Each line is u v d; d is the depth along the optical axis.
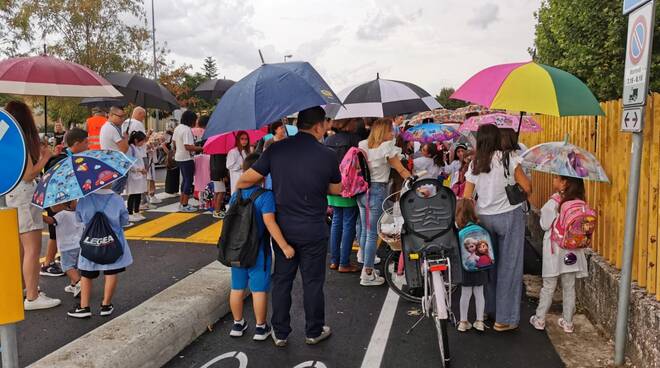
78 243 5.24
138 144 8.74
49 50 23.22
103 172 4.14
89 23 23.55
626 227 3.77
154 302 4.53
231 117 3.71
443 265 3.96
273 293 4.24
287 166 4.00
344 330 4.65
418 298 5.32
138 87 9.77
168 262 6.60
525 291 5.67
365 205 5.80
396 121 8.77
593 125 5.31
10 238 2.68
